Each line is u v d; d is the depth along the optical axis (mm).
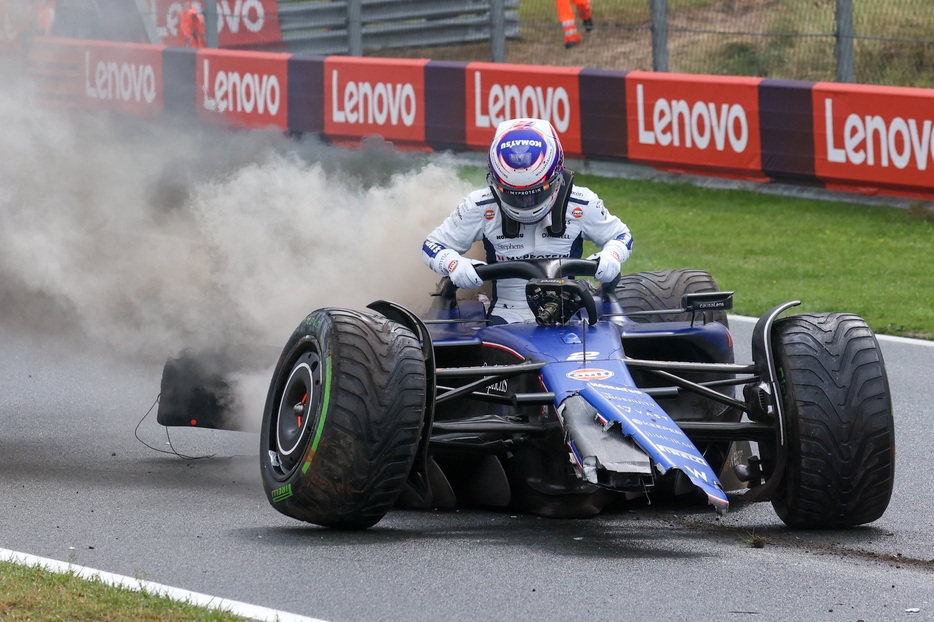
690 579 16016
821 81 59312
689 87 57438
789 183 56625
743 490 21812
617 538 18391
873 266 46906
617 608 14797
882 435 17953
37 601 14539
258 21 74438
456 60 72438
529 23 72250
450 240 22297
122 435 27234
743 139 56219
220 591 15453
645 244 51188
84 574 15883
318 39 74562
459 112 62812
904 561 17375
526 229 22266
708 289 25297
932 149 50688
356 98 65500
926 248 49188
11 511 19969
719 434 18453
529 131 21391
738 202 56875
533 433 18812
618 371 18266
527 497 19922
